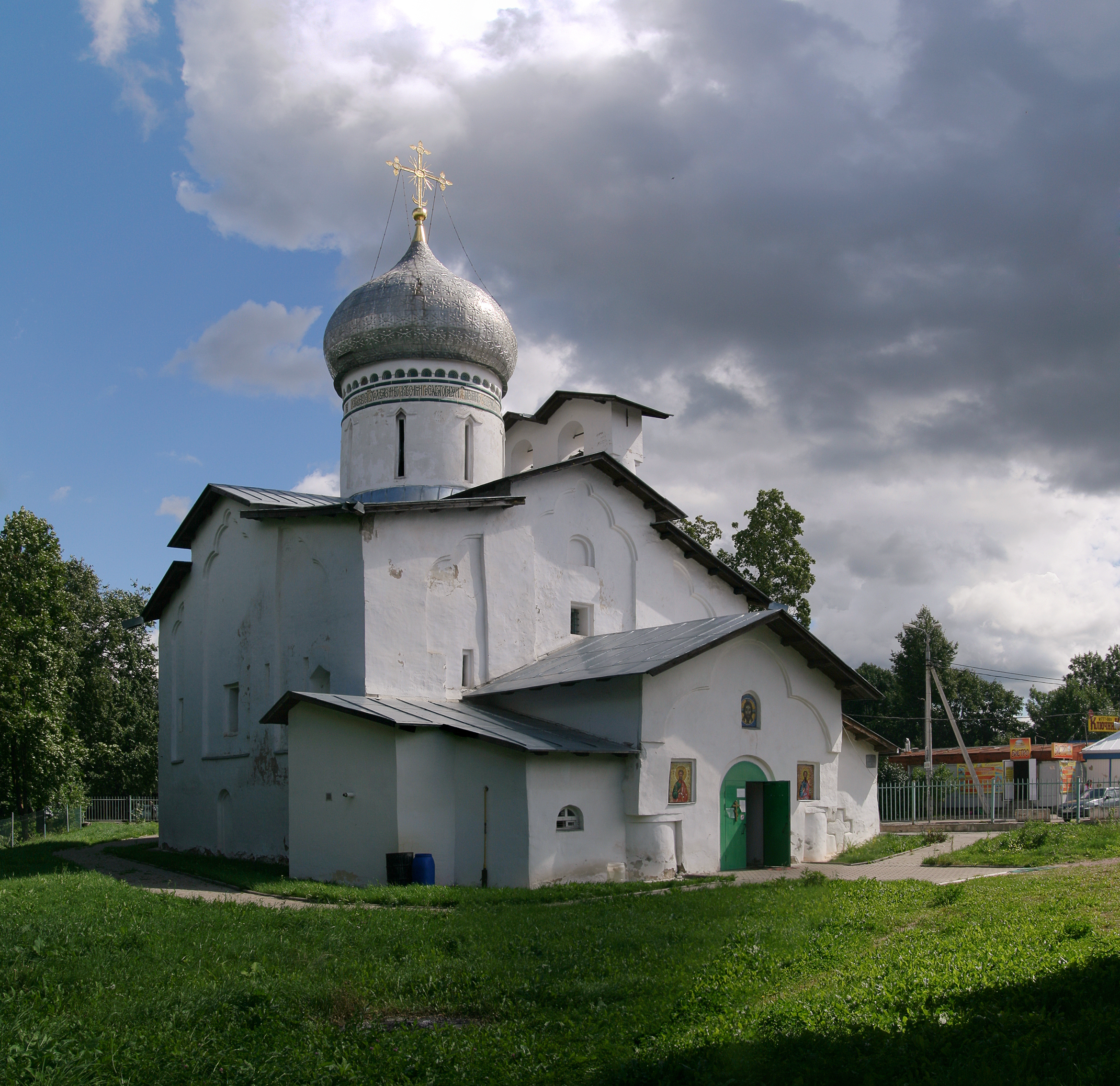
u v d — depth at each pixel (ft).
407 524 75.36
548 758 62.54
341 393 96.53
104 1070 23.61
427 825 63.62
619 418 96.78
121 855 89.40
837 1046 22.35
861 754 87.51
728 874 67.21
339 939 38.55
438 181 100.89
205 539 92.79
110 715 174.60
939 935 34.42
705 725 70.59
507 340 93.91
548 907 50.06
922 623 222.48
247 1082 23.03
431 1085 22.84
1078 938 30.32
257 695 81.10
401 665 72.79
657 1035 25.32
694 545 92.73
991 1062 20.36
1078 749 143.84
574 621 86.22
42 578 121.49
